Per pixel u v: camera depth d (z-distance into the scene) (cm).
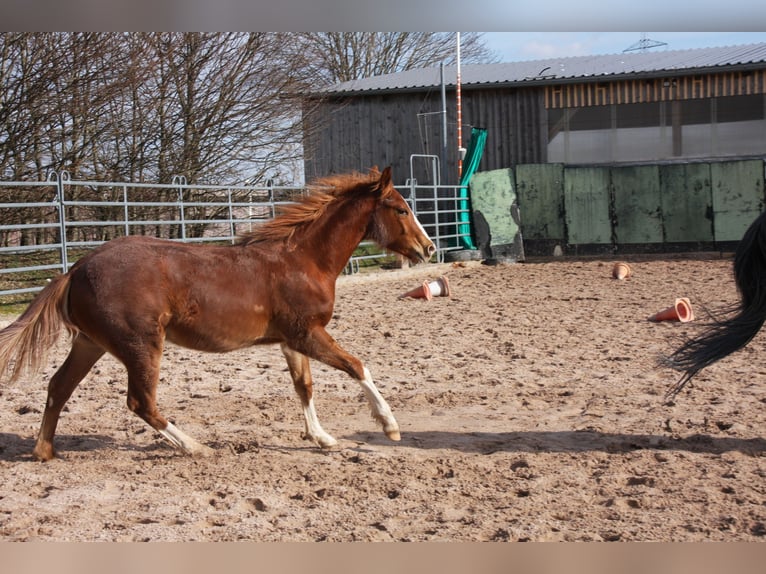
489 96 2350
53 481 506
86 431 626
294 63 2075
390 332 1072
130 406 533
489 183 2164
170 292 528
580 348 940
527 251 2244
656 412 658
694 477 495
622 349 925
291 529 427
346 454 562
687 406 672
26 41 1525
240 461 545
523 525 424
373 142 2431
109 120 1762
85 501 469
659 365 595
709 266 1822
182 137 1912
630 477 499
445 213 2281
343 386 777
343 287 1611
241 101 1973
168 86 1884
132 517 444
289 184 2105
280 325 562
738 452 541
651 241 2167
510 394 735
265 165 2081
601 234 2198
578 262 2061
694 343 569
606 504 456
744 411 647
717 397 696
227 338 548
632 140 2280
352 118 2442
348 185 608
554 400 712
